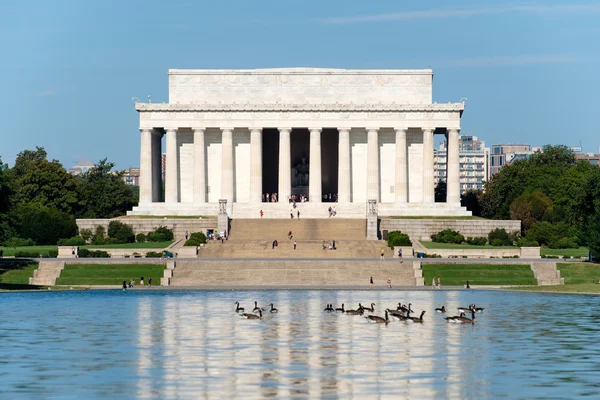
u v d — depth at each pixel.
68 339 105.25
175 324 118.12
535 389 79.62
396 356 94.31
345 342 103.38
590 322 120.06
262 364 90.00
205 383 81.50
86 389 79.19
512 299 149.88
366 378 83.56
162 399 75.94
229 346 100.50
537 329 113.81
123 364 89.94
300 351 97.25
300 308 136.62
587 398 76.56
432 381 82.50
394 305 140.38
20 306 138.88
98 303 143.62
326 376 84.44
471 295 157.62
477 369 87.69
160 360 92.00
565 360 92.44
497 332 111.12
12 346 100.31
